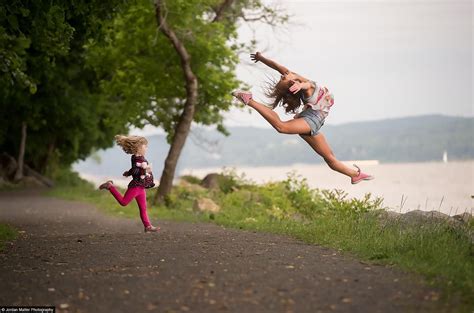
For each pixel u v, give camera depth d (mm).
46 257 10906
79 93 43906
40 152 52281
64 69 41344
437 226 12906
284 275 8781
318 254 10695
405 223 14203
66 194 36125
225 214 22016
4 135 49406
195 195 28500
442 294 7754
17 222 20328
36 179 49281
